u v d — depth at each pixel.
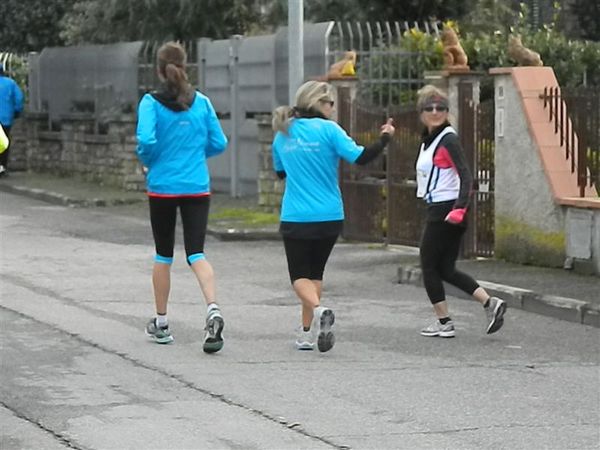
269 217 45.03
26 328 25.73
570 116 32.34
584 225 31.12
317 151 23.08
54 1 87.75
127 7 65.19
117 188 56.66
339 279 33.12
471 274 31.47
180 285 31.95
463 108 35.34
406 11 53.72
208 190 24.12
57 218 47.78
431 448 17.03
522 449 17.03
